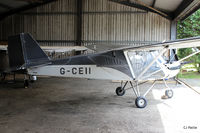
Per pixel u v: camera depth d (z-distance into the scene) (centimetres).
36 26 1460
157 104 484
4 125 336
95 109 442
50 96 598
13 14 1486
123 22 1332
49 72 494
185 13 1032
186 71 1296
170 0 1028
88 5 1371
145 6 1280
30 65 518
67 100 539
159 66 479
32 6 1445
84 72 479
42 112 418
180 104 480
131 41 1326
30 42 558
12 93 652
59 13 1420
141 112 415
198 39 345
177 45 401
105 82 934
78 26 1387
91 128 321
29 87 785
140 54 482
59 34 1429
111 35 1352
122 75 477
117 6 1334
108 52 481
